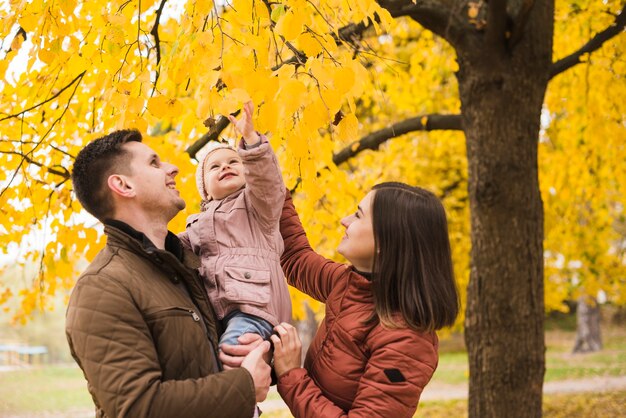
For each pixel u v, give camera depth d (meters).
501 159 4.45
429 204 2.04
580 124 6.52
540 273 4.52
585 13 5.64
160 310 1.74
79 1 2.66
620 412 9.38
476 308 4.54
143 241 1.83
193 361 1.76
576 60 4.77
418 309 1.91
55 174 3.28
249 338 1.85
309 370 2.05
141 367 1.63
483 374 4.47
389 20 2.23
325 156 3.86
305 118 1.94
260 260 2.00
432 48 6.59
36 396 13.45
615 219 10.42
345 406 1.94
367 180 5.60
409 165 7.29
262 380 1.77
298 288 2.43
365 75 2.07
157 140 3.37
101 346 1.64
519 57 4.43
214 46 1.91
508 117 4.45
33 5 2.34
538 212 4.54
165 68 2.34
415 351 1.88
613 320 23.20
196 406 1.63
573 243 8.34
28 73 2.82
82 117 3.37
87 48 2.57
